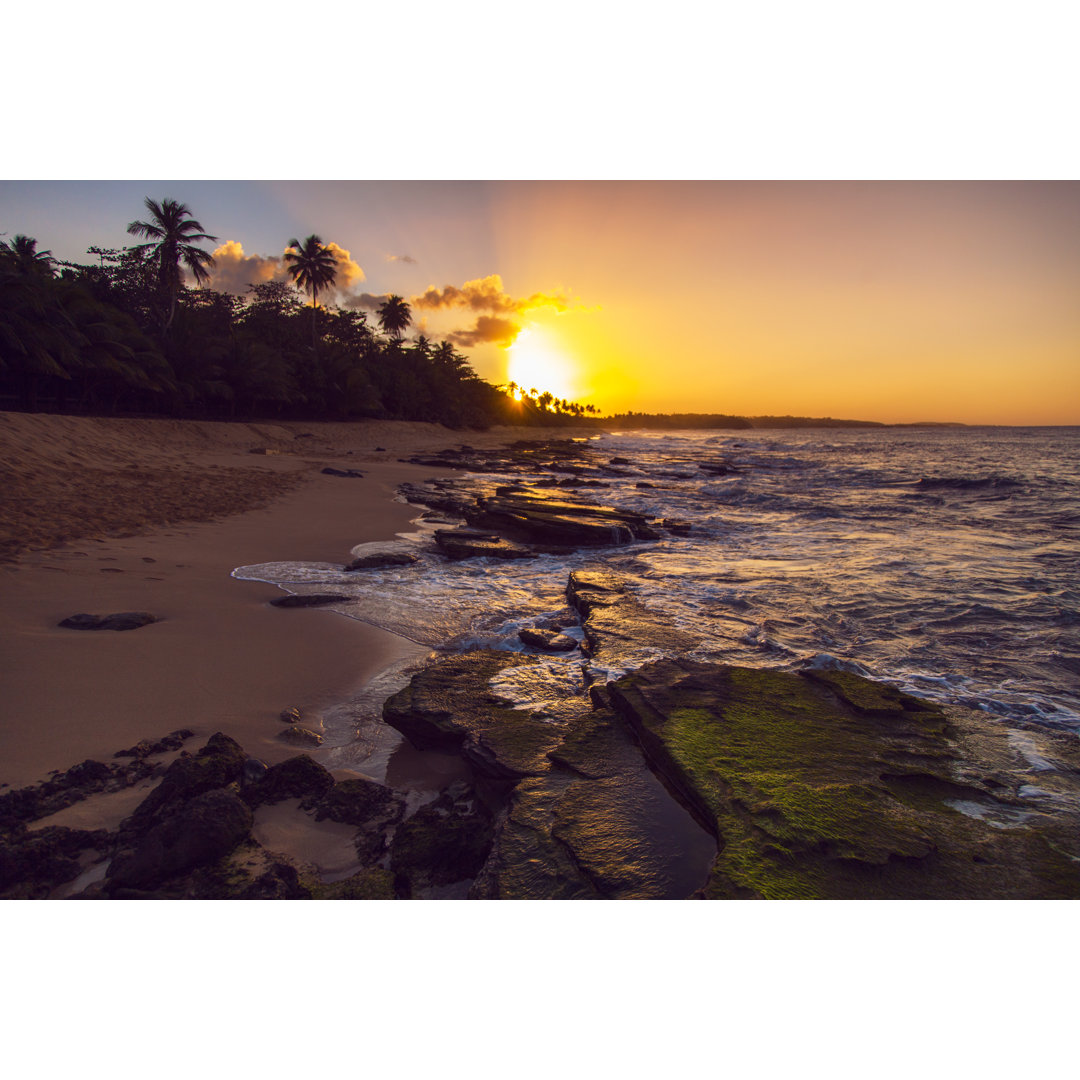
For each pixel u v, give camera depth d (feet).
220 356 121.90
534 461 125.80
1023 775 13.29
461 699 16.06
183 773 12.05
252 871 10.27
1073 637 23.53
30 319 73.05
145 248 131.34
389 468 95.20
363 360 193.47
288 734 15.05
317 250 174.60
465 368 294.87
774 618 25.27
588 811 11.35
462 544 37.32
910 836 10.51
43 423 58.23
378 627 23.22
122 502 41.70
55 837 10.56
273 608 24.27
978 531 50.37
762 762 12.67
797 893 9.21
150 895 9.73
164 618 21.98
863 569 34.94
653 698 15.30
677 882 9.70
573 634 23.54
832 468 124.26
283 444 113.19
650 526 48.75
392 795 12.97
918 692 18.30
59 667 17.21
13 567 25.45
